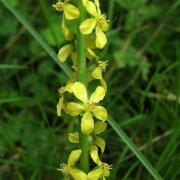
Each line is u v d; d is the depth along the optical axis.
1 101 0.13
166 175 0.11
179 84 0.13
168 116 0.14
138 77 0.15
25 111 0.15
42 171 0.13
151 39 0.15
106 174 0.08
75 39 0.08
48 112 0.15
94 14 0.08
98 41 0.08
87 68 0.08
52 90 0.16
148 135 0.13
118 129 0.10
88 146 0.08
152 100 0.13
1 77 0.17
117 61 0.15
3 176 0.14
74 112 0.08
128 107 0.14
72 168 0.08
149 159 0.12
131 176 0.13
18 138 0.14
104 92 0.08
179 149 0.12
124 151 0.12
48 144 0.14
